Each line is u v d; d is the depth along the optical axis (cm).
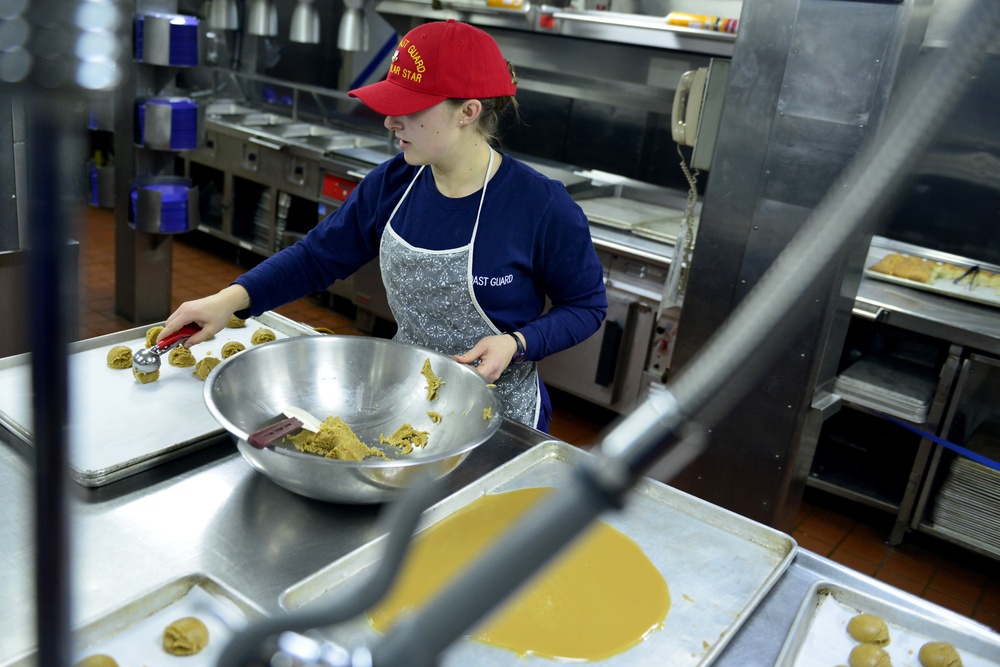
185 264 545
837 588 124
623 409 376
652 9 423
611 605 117
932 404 303
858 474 340
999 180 346
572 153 475
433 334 192
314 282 196
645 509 141
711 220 257
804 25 227
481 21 444
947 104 21
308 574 115
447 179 182
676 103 292
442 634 26
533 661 106
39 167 23
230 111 594
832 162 231
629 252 359
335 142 521
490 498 140
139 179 405
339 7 568
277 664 31
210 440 144
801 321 240
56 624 30
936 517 314
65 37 18
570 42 430
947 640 117
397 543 28
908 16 211
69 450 28
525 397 189
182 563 114
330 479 121
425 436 155
